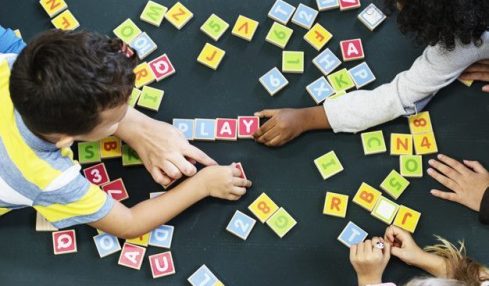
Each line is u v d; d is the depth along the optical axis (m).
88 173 1.20
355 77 1.25
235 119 1.23
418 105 1.19
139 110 1.24
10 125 0.97
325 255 1.15
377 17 1.28
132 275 1.15
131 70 0.95
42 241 1.16
